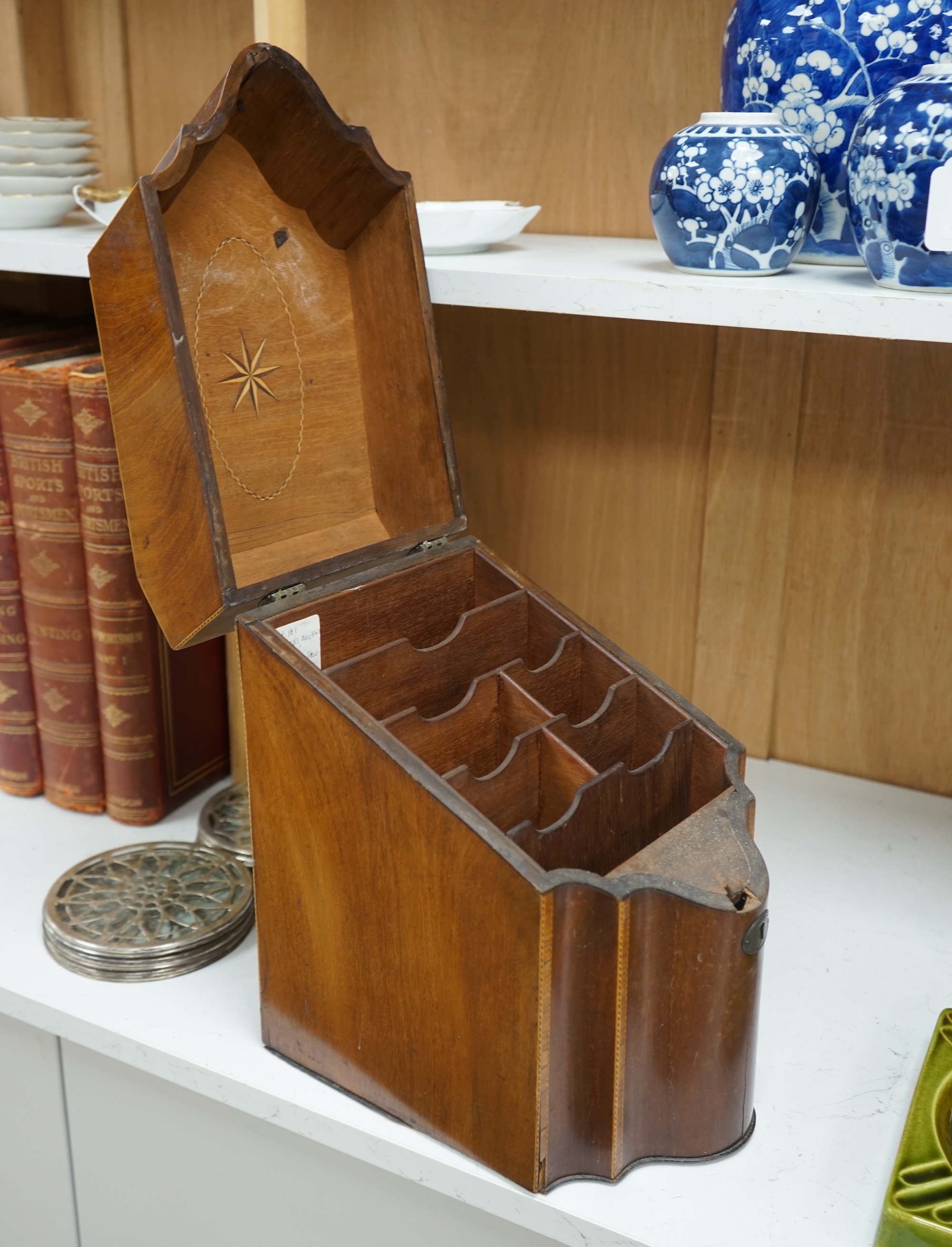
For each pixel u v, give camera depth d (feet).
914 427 3.20
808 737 3.65
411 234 2.61
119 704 3.18
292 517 2.69
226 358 2.52
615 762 2.53
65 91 3.85
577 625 2.64
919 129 2.08
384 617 2.54
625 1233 2.02
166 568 2.36
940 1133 2.17
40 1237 2.96
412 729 2.28
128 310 2.21
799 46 2.46
